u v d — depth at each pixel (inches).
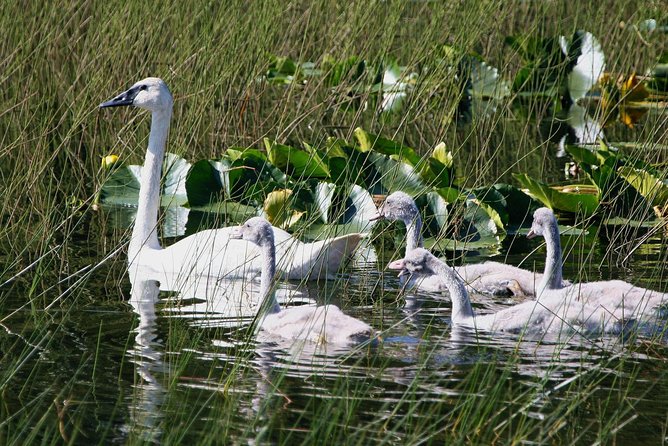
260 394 354.9
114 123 812.0
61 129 814.5
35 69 765.3
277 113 855.7
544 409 342.6
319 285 522.3
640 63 1066.7
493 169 792.3
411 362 387.9
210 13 795.4
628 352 402.3
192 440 320.5
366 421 332.5
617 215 661.3
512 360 389.1
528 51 1023.6
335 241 530.6
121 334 427.2
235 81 833.5
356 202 633.6
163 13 775.1
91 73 775.1
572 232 629.9
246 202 685.9
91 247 586.2
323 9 893.8
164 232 635.5
